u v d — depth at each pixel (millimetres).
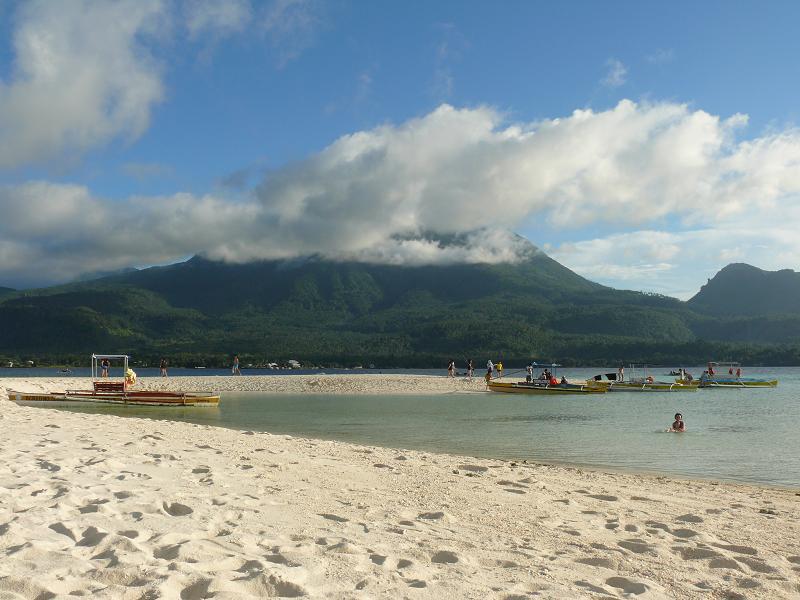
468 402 40000
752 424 26234
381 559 5328
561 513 8750
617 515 8828
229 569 4785
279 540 5836
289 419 28406
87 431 16953
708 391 55094
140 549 5105
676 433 22703
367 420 27734
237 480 9625
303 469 11445
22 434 15445
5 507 6625
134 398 36094
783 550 7113
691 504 10188
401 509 8281
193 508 7133
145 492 7910
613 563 6012
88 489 7836
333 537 6117
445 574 5086
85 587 4090
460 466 13273
